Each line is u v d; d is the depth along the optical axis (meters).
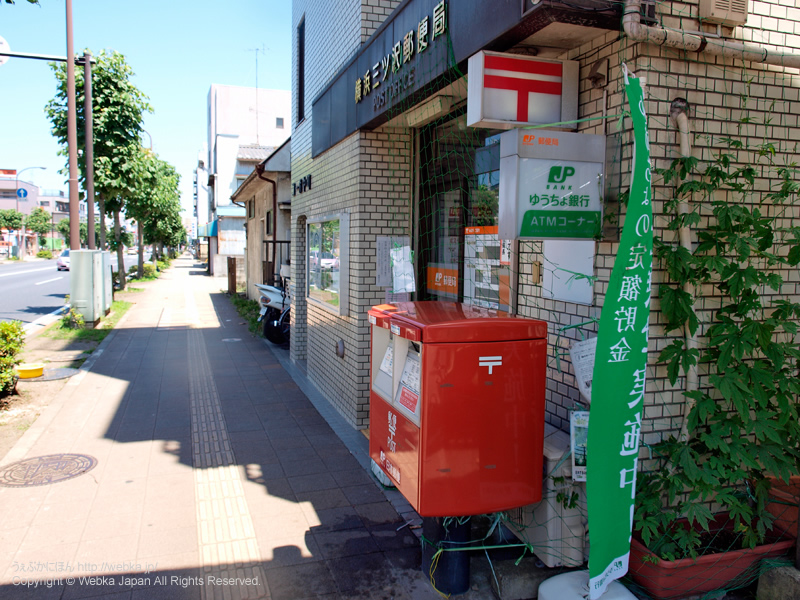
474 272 5.19
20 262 54.50
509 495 3.01
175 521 4.07
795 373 3.47
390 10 5.95
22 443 5.54
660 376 3.14
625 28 2.90
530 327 2.99
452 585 3.27
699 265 2.98
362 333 6.10
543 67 3.30
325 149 7.26
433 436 2.86
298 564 3.56
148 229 36.47
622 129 3.02
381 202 6.09
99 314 13.27
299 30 9.21
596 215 3.11
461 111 5.42
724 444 2.96
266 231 15.75
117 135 15.73
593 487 2.57
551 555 3.18
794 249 3.13
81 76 15.29
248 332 12.87
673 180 3.11
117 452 5.38
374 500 4.47
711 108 3.21
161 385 7.97
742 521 3.23
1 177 90.50
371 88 5.45
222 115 38.72
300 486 4.71
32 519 4.04
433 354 2.84
